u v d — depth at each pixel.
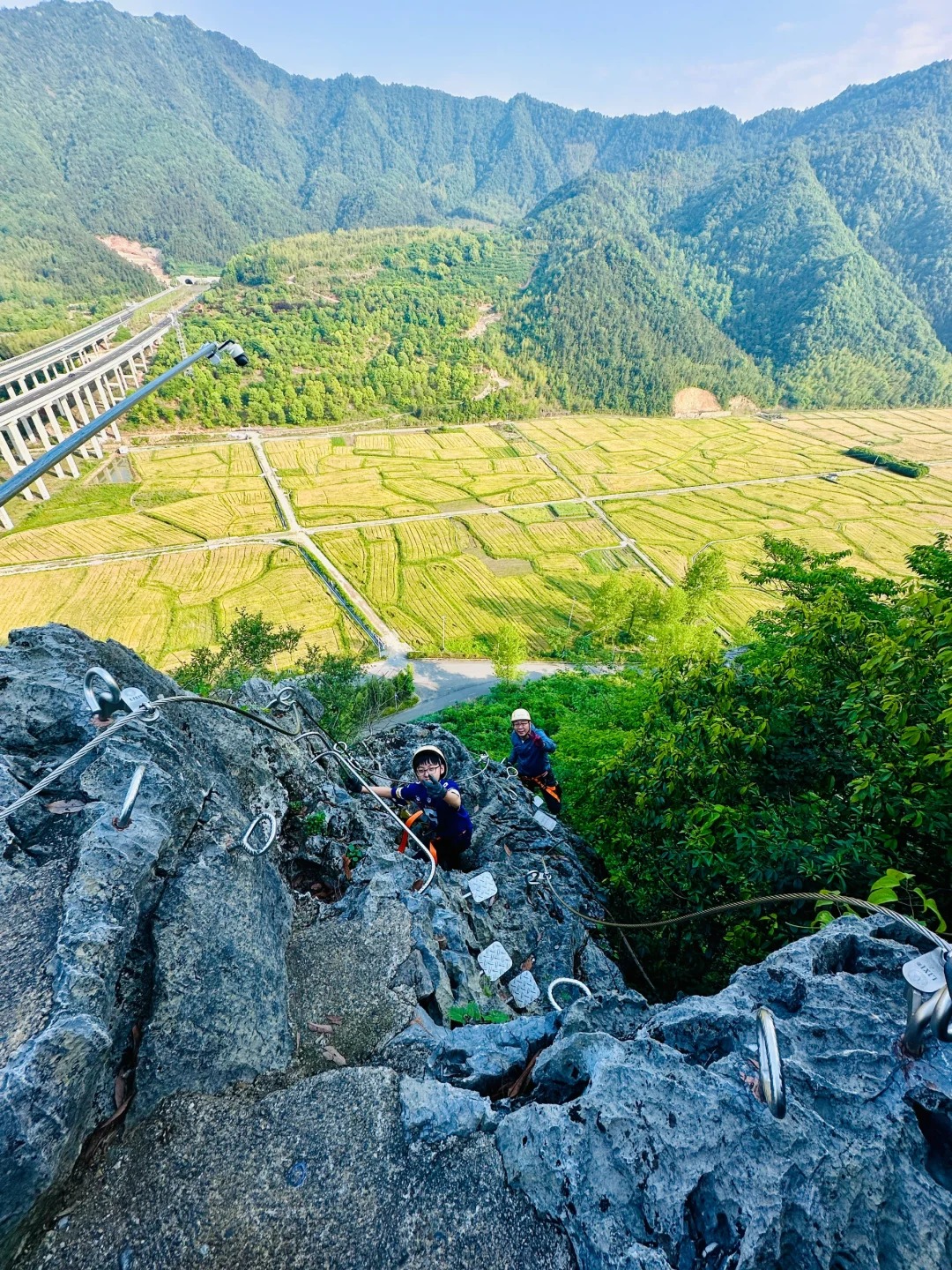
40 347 155.25
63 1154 2.73
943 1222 2.65
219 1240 2.88
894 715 6.21
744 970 4.05
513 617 75.62
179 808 4.41
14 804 3.08
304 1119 3.38
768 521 111.75
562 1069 3.70
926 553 13.43
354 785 8.62
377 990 4.50
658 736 9.21
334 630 70.44
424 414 165.88
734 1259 2.54
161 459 125.06
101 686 3.82
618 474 132.75
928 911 5.52
